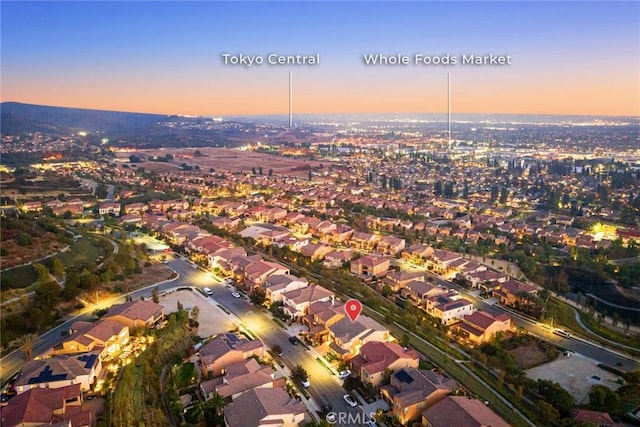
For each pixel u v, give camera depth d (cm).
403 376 11556
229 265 19975
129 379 11825
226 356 12400
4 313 14712
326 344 13925
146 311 15100
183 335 14175
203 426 10231
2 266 17225
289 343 14100
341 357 13012
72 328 14038
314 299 16175
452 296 17200
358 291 18175
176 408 10775
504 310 17062
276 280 17638
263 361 12850
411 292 17762
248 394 10644
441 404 10288
